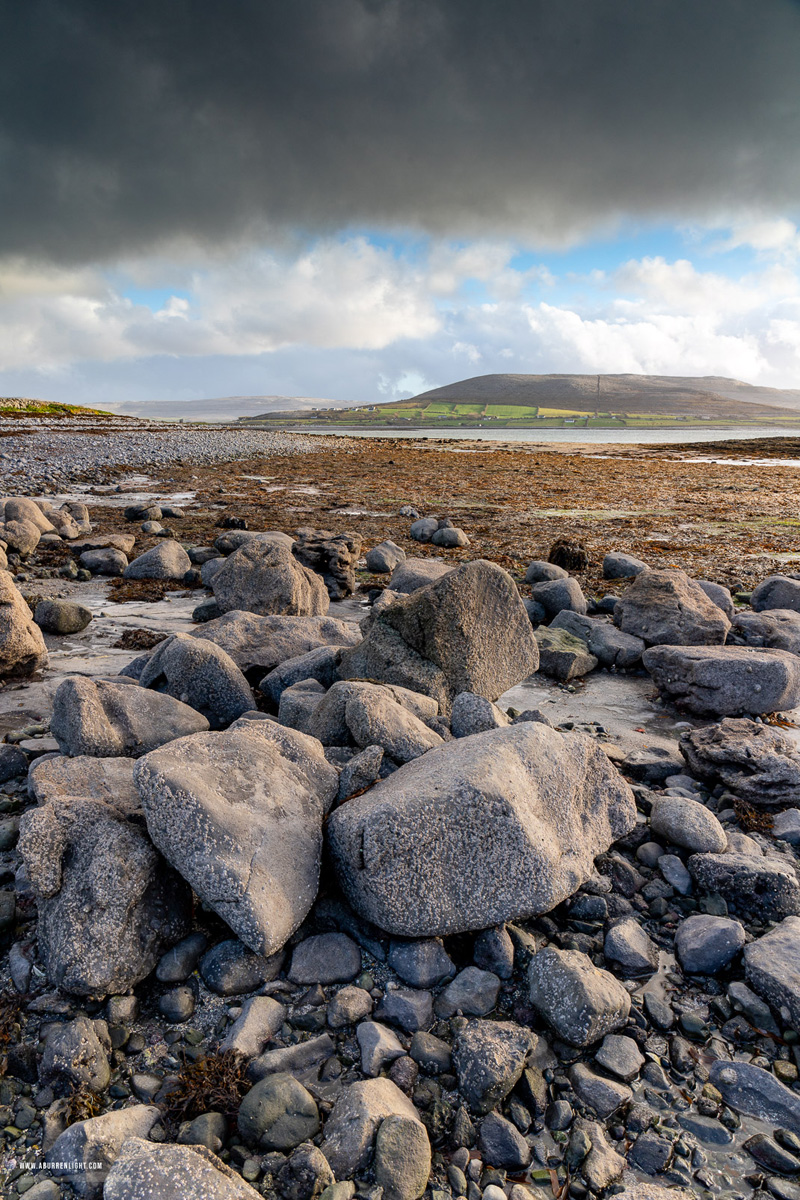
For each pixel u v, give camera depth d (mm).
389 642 5914
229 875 3115
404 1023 3008
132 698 5027
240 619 7051
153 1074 2807
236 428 71062
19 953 3314
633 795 4562
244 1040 2855
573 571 12570
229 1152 2514
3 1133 2578
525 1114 2680
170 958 3244
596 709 6727
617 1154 2553
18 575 11016
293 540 11961
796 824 4547
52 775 4074
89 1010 3045
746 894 3834
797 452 51375
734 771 5035
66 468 26984
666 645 7207
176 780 3297
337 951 3303
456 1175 2457
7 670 6828
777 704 6402
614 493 25188
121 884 3205
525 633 6391
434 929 3314
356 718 4602
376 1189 2336
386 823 3316
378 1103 2539
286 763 3902
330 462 35594
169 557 11445
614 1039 2980
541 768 3832
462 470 33188
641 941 3520
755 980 3240
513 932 3494
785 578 9758
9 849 4109
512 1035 2902
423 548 14602
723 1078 2830
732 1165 2535
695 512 20531
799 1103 2701
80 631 8641
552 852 3527
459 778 3465
